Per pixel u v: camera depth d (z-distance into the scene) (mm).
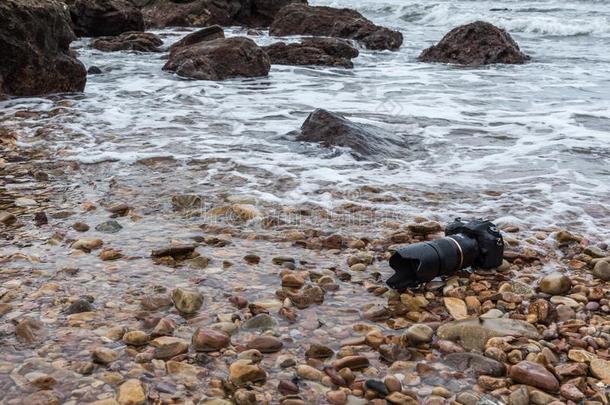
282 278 4504
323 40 17516
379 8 31516
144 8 25672
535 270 4879
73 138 8273
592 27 22828
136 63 15836
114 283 4422
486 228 4836
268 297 4285
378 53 19062
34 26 11062
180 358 3543
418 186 6699
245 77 14094
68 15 11922
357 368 3527
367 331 3914
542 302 4223
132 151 7695
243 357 3564
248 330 3877
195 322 3943
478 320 3975
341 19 21641
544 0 31156
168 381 3350
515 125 9414
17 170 6922
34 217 5605
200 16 25125
